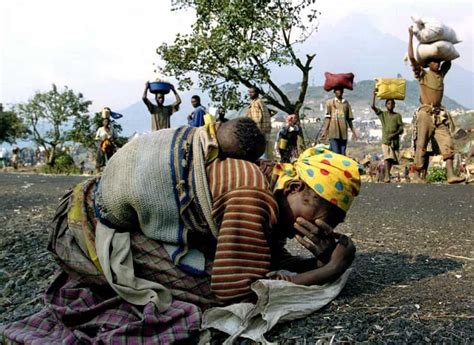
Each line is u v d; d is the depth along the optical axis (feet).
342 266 12.12
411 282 13.98
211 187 11.50
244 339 11.21
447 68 39.22
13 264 18.81
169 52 70.13
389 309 12.12
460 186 39.19
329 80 46.50
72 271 12.22
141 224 11.80
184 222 11.67
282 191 11.77
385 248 18.30
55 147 209.67
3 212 29.78
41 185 46.75
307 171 11.69
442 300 12.68
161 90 46.75
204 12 70.08
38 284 16.70
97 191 12.17
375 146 166.61
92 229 12.09
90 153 177.37
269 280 11.25
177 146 11.82
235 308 11.19
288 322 11.68
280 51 68.08
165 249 11.85
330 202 11.62
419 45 38.09
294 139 44.16
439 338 10.84
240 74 69.62
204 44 68.74
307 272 12.07
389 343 10.74
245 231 11.21
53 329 11.68
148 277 11.73
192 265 11.76
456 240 19.60
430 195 33.81
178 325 11.05
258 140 12.07
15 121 212.43
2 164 165.99
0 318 14.37
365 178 64.80
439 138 40.68
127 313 11.35
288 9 68.64
